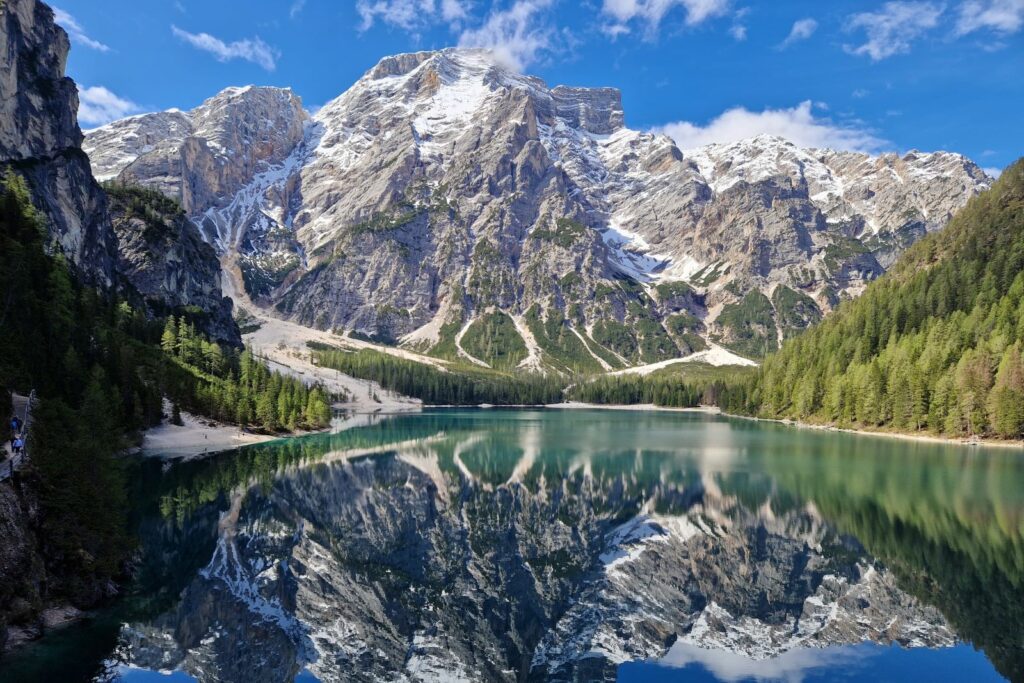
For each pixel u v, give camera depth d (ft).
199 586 192.13
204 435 473.67
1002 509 278.46
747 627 179.42
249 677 143.13
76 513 167.02
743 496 322.14
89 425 256.32
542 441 559.79
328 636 169.99
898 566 216.33
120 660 140.77
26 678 128.77
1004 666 150.00
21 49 605.73
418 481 369.09
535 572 225.15
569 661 160.35
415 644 169.48
